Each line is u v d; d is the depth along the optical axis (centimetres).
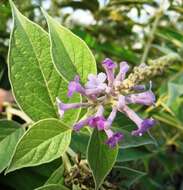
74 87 10
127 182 12
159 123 17
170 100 14
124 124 12
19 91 11
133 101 10
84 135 12
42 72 11
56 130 10
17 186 12
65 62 11
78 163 11
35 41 11
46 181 12
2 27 17
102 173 10
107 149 10
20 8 18
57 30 11
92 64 11
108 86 10
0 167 11
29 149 10
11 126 12
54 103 11
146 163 18
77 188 11
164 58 12
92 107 10
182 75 16
